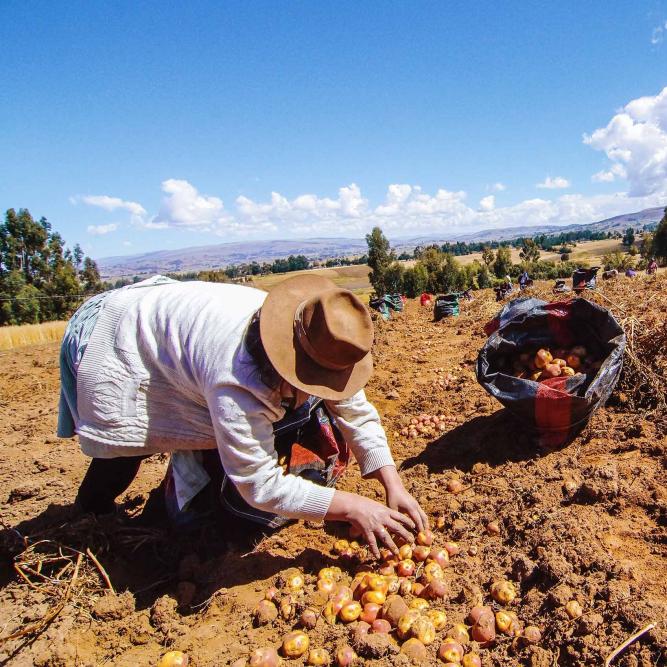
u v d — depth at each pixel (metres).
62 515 3.90
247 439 2.52
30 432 6.89
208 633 2.70
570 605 2.38
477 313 15.01
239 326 2.60
